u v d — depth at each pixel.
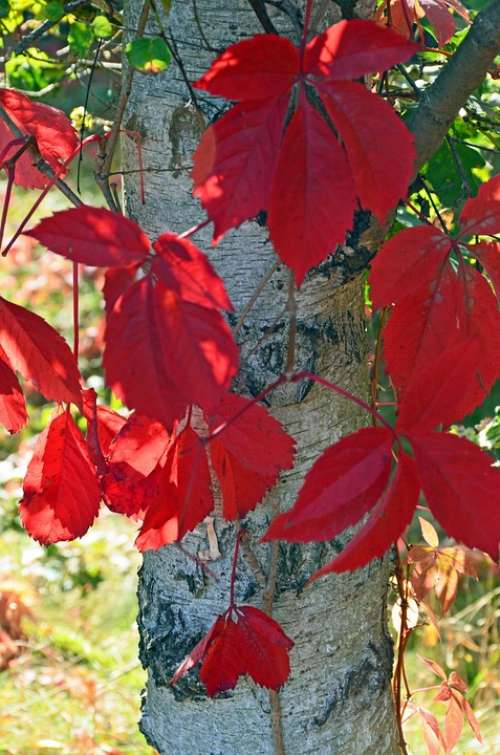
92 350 5.06
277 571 1.40
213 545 1.39
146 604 1.50
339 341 1.39
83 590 4.00
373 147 0.90
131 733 3.12
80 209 0.90
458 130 1.73
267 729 1.47
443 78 1.20
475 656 3.47
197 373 0.87
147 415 0.90
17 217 5.95
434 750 1.84
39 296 5.39
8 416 1.18
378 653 1.54
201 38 1.26
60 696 3.35
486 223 1.08
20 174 1.40
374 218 1.28
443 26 1.51
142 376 0.89
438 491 0.90
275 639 1.17
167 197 1.33
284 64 0.89
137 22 1.33
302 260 0.90
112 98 1.94
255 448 1.08
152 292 0.88
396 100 1.65
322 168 0.89
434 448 0.90
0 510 4.18
